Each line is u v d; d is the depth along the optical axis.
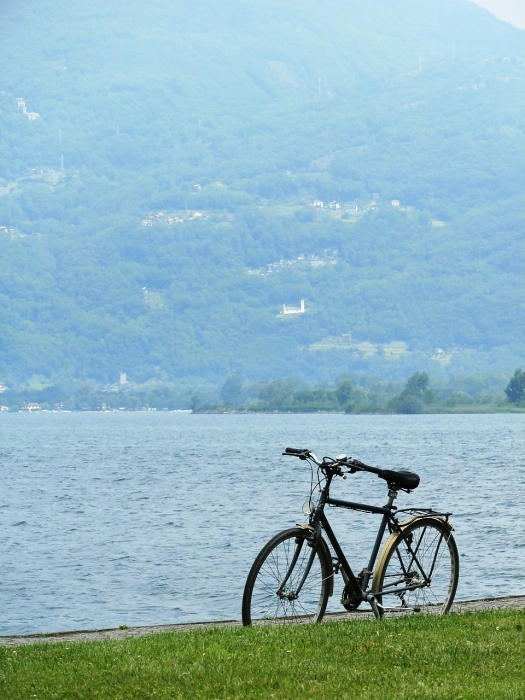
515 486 74.94
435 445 145.25
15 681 9.82
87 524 56.41
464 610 13.60
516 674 9.85
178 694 9.13
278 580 11.89
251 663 10.05
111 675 9.79
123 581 35.53
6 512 64.00
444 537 12.90
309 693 9.10
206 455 132.50
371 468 12.27
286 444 156.12
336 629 11.53
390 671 9.85
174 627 13.84
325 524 12.13
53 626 28.03
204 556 41.66
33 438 198.12
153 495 74.81
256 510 61.59
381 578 12.30
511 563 35.25
